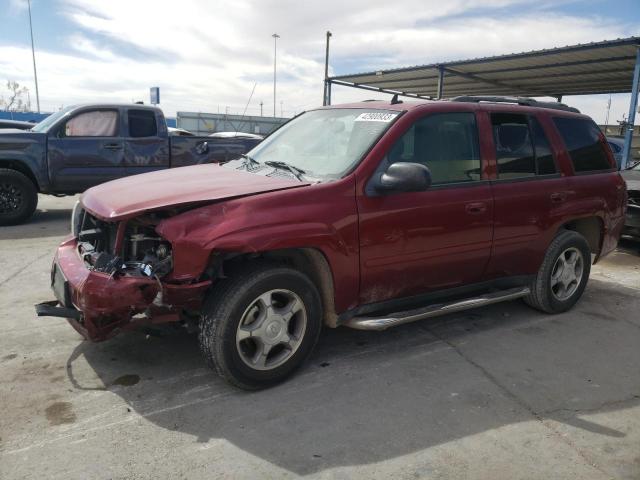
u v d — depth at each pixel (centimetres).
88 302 289
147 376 343
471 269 410
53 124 855
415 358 386
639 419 314
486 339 427
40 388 323
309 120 441
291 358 338
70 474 247
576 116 502
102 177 885
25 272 566
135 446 270
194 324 329
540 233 447
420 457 270
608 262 717
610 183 510
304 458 265
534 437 291
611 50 1481
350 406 316
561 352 408
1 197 826
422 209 367
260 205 310
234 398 320
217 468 255
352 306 357
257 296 315
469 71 1966
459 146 400
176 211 307
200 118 3284
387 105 402
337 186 337
